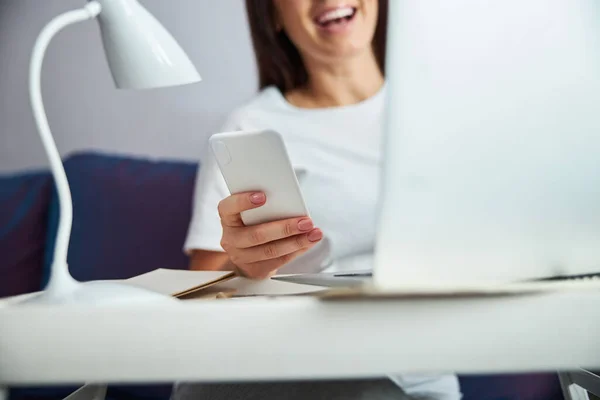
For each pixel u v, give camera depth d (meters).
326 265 1.65
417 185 0.54
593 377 0.85
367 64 1.81
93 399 0.90
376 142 1.74
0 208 2.07
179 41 2.16
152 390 1.82
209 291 0.88
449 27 0.53
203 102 2.18
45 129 0.70
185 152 2.20
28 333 0.56
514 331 0.55
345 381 0.90
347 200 1.68
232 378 0.55
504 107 0.54
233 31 2.14
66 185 0.69
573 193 0.57
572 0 0.55
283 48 1.82
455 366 0.55
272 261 1.13
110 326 0.56
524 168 0.55
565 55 0.55
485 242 0.56
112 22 0.72
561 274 0.59
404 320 0.55
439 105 0.54
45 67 2.25
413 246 0.55
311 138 1.76
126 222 1.96
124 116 2.22
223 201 1.04
